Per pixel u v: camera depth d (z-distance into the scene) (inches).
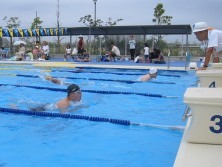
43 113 245.9
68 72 593.0
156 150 166.1
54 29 975.0
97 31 935.7
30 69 635.5
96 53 997.2
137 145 175.0
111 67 641.0
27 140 183.6
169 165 145.8
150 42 975.0
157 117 248.2
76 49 935.7
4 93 355.6
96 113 259.8
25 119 234.4
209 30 267.4
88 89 388.5
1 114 250.1
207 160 90.7
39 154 160.6
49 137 190.5
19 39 1185.4
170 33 880.3
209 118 101.9
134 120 237.8
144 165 145.9
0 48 1003.9
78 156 157.6
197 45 893.8
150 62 821.9
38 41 1012.5
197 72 205.3
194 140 105.0
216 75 200.1
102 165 145.6
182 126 211.6
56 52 1130.0
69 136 192.1
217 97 98.7
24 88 390.0
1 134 195.9
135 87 412.2
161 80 483.5
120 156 157.5
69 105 268.4
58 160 151.9
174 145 174.6
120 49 949.8
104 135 195.2
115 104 299.0
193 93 107.8
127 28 884.0
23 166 144.2
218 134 102.0
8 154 160.1
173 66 684.7
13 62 768.9
